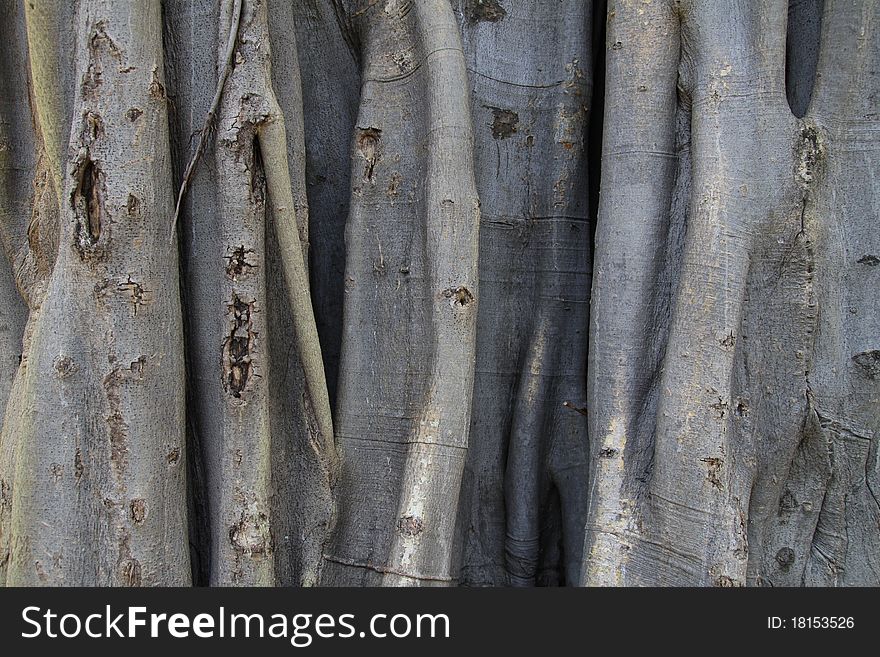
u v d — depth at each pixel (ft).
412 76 12.38
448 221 11.71
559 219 13.69
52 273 11.14
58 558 10.59
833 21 11.53
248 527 10.91
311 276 13.53
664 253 11.90
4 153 12.63
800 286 11.34
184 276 11.57
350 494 12.17
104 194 10.51
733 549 10.72
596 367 12.10
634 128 11.91
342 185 13.70
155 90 10.80
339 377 12.55
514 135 13.79
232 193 10.98
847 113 11.54
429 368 11.80
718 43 11.41
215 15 11.34
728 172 11.12
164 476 10.78
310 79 13.62
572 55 13.67
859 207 11.60
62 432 10.64
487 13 13.75
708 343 10.96
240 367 11.03
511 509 13.60
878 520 11.87
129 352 10.58
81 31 10.72
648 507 11.34
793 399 11.50
